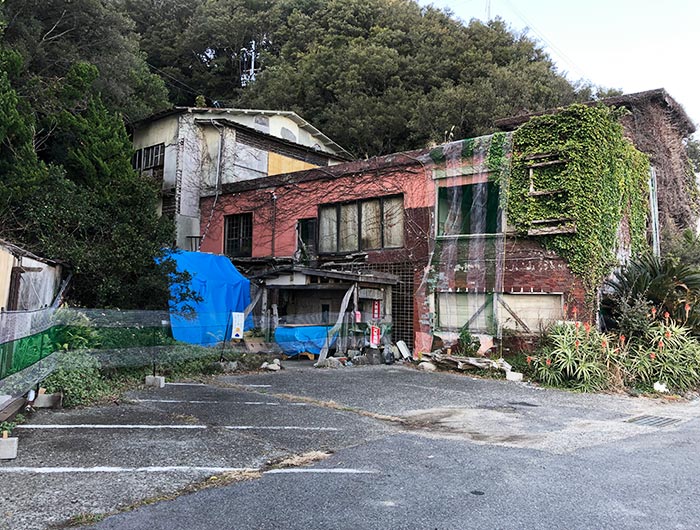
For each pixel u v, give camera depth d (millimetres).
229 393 8547
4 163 10070
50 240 9531
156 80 23703
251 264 17156
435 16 38219
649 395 9539
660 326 10617
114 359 8984
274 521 3547
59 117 12930
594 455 5414
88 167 11836
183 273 11172
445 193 13711
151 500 3881
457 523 3586
